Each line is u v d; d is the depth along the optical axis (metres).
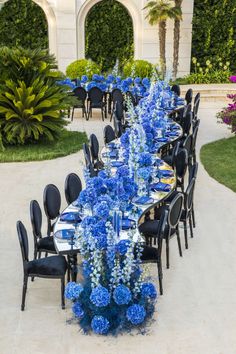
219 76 17.66
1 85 9.38
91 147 7.48
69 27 17.02
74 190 5.50
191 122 9.40
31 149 9.54
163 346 3.70
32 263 4.23
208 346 3.71
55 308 4.20
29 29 18.47
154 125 7.95
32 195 7.04
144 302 3.86
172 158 6.98
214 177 7.80
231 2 17.88
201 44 18.36
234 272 4.84
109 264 3.73
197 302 4.30
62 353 3.62
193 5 17.75
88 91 12.53
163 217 4.34
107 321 3.73
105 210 3.79
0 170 8.24
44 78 9.88
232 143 10.07
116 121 9.53
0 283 4.62
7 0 17.69
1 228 5.91
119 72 16.61
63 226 4.40
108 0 18.70
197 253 5.24
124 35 19.27
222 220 6.11
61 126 9.91
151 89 9.43
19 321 4.02
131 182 4.61
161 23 16.61
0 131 9.54
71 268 4.35
